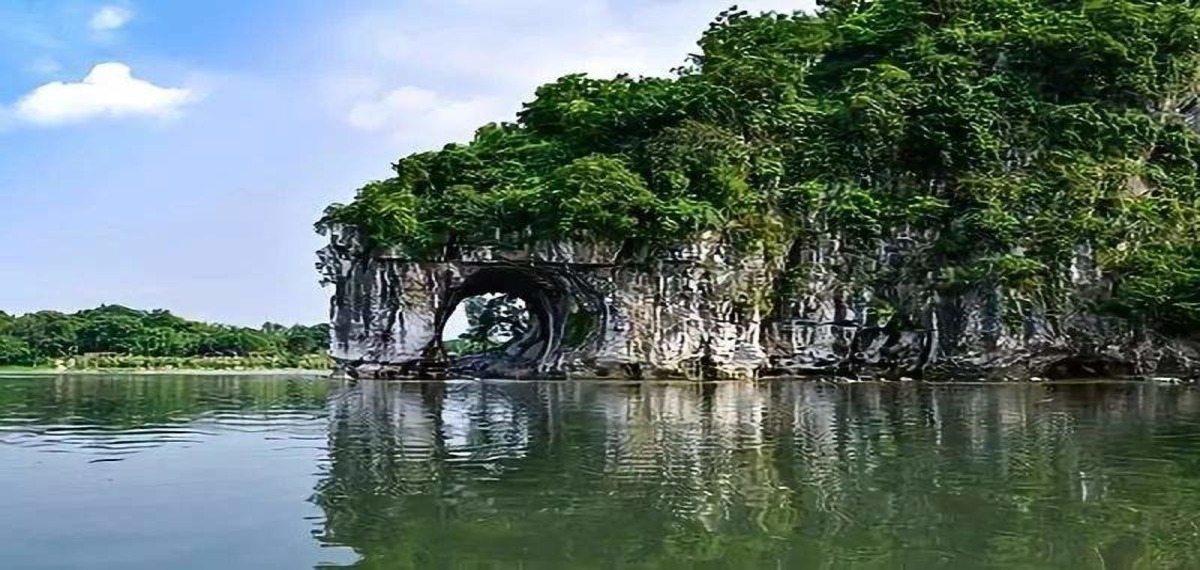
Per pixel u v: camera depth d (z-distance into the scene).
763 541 13.59
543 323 76.06
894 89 67.06
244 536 13.91
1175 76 68.38
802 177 66.19
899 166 66.38
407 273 65.00
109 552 12.98
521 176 67.81
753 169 64.62
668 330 61.72
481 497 16.83
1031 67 68.62
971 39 69.31
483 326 89.81
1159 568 12.10
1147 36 68.19
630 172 63.12
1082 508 15.73
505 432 27.36
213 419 32.16
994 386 51.72
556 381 60.47
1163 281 56.25
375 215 64.44
